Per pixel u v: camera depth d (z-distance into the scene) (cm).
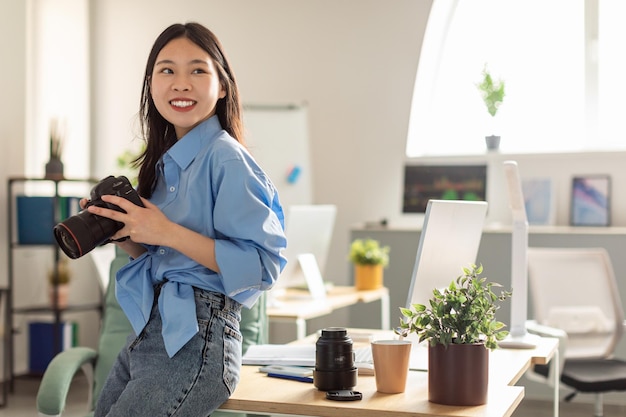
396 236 549
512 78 585
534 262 445
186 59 203
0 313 571
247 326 291
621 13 561
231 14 625
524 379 527
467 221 253
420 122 604
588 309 441
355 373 208
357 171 600
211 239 191
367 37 597
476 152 593
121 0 648
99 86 652
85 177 649
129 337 209
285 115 588
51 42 624
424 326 195
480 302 195
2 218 575
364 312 553
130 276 202
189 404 188
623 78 562
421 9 584
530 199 550
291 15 613
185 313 189
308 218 416
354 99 601
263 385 213
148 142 216
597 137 566
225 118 213
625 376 398
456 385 190
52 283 570
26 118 588
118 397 207
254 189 194
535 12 580
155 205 206
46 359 575
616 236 500
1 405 521
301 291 459
